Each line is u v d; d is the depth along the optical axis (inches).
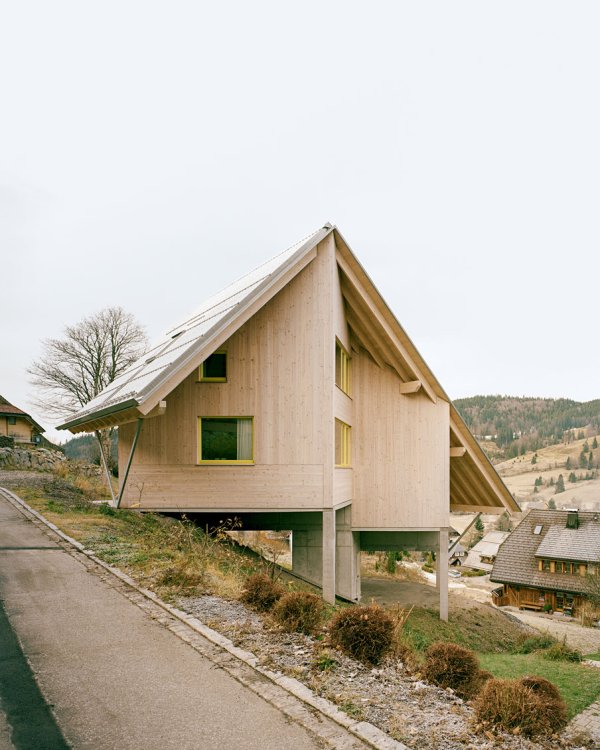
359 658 279.4
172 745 190.5
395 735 206.2
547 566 1990.7
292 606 313.9
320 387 634.8
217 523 781.9
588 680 454.6
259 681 243.3
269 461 625.0
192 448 618.2
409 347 745.0
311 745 194.7
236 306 546.9
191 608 336.5
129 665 253.9
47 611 323.0
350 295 719.7
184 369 506.0
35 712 208.7
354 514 787.4
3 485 886.4
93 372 1715.1
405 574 1357.0
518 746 213.3
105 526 602.5
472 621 844.0
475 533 4845.0
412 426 789.9
